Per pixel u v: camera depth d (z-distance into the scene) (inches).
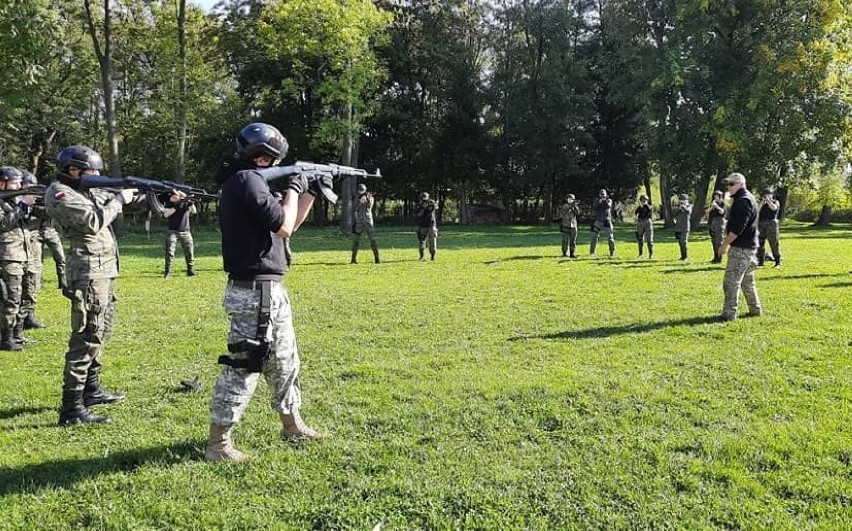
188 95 1291.8
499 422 196.7
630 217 2081.7
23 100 810.8
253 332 160.7
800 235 1162.6
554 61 1685.5
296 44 1221.7
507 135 1772.9
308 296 450.6
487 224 1859.0
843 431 185.8
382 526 137.2
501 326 344.8
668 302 409.4
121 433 190.2
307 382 241.9
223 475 160.4
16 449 177.6
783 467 162.9
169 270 571.5
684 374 245.8
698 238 1120.2
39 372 262.7
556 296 442.0
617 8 1546.5
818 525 135.6
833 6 1200.8
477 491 151.1
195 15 1539.1
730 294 345.7
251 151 166.7
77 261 198.4
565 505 145.1
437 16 1713.8
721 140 1268.5
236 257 160.1
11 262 298.4
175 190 208.7
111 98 1119.6
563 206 726.5
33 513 142.6
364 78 1279.5
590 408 207.9
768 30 1277.1
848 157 1307.8
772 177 1312.7
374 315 378.6
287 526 136.9
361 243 1021.2
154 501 147.2
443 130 1747.0
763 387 227.6
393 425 195.8
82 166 197.3
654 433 186.9
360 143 1742.1
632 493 150.0
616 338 310.2
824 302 392.5
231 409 165.0
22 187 309.6
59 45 1120.8
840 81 1261.1
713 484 154.8
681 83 1273.4
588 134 1718.8
